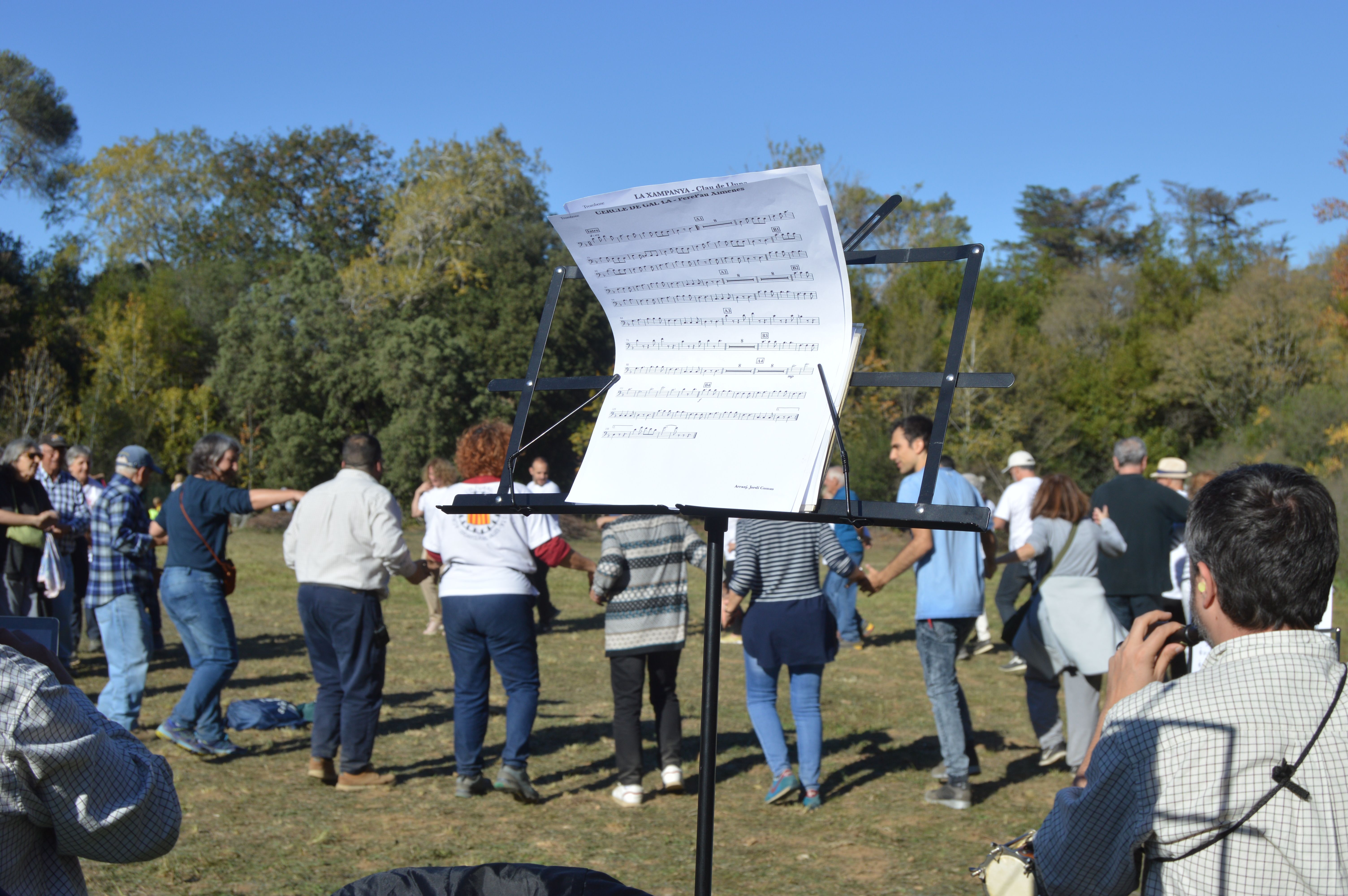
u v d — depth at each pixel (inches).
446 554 198.4
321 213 1990.7
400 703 283.0
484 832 180.5
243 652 355.9
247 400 1384.1
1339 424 944.9
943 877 161.2
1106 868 58.5
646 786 212.8
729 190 60.2
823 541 194.1
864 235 64.1
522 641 195.9
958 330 60.2
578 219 66.7
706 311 67.6
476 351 1504.7
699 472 64.6
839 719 271.0
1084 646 203.3
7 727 57.5
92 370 1374.3
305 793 199.9
